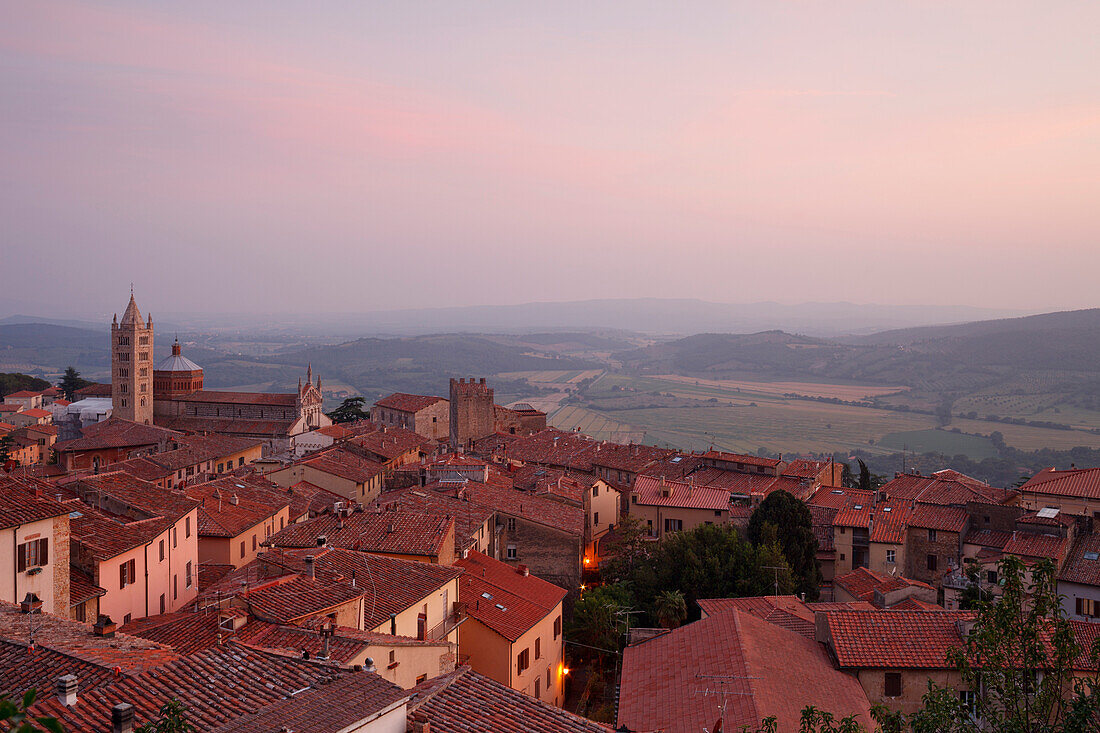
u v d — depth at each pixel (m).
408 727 24.73
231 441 147.50
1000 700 24.86
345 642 35.16
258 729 21.03
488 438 172.50
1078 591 75.81
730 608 52.06
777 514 89.56
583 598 74.00
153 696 23.97
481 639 54.28
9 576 38.50
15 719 10.20
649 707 41.59
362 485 109.38
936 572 90.56
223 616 36.56
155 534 53.88
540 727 28.08
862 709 40.94
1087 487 95.69
